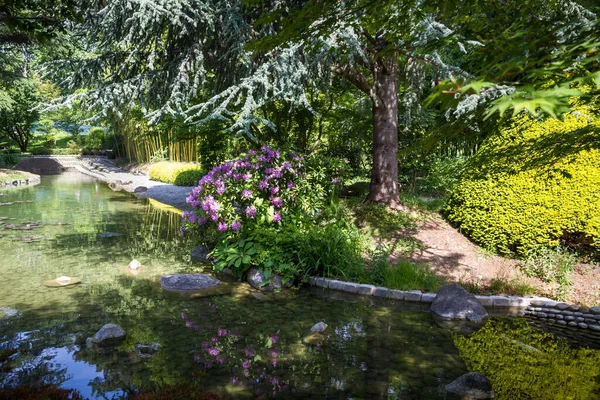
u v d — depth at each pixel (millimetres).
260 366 3594
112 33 8094
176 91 7738
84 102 8109
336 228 6805
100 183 20562
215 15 8039
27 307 4836
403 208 8648
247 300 5320
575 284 5680
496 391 3305
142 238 8680
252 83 6922
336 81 11195
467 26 2689
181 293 5488
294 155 7598
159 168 20375
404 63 9250
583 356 3992
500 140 6730
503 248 6652
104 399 2984
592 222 5910
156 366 3529
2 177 19750
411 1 3180
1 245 7801
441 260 6645
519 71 1615
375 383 3371
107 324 4133
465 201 7461
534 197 6418
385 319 4848
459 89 1437
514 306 5352
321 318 4797
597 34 1715
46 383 3193
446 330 4570
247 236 6598
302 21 2939
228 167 7180
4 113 27516
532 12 3193
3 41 17422
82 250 7602
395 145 8766
